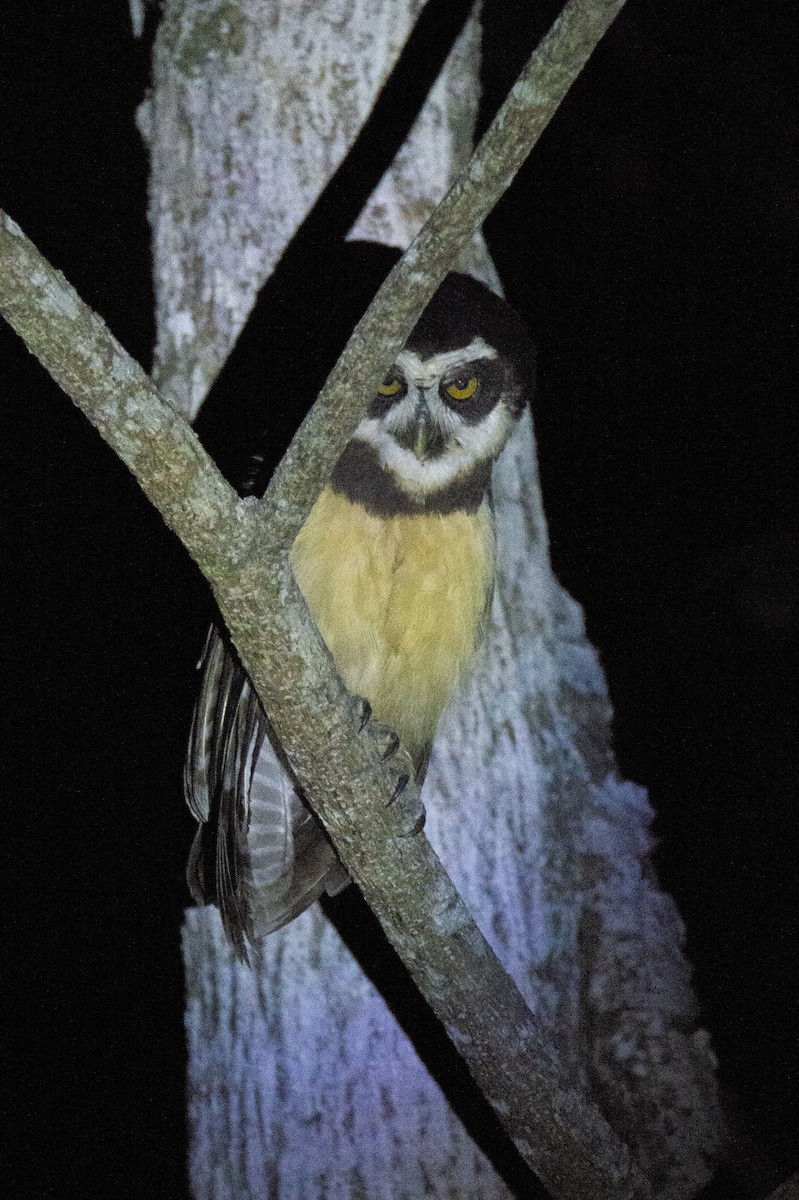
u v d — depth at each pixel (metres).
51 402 12.80
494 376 8.22
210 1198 7.39
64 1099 12.62
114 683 10.78
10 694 12.62
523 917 7.75
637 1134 7.50
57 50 11.41
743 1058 12.27
